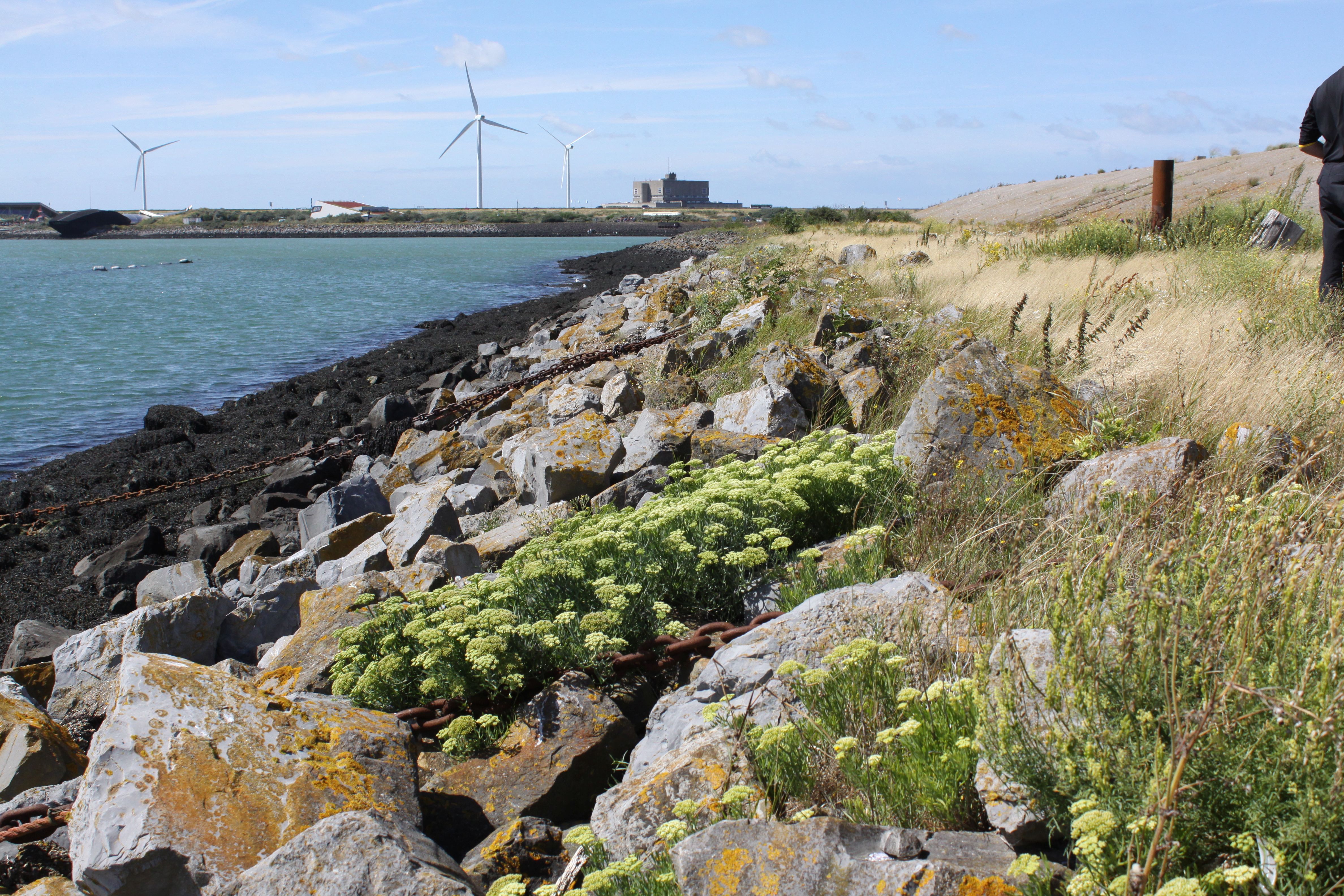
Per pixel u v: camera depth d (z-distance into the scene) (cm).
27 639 793
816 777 331
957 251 1916
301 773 365
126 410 2064
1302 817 213
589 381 1300
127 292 4984
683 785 340
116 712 375
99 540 1184
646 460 826
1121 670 264
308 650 536
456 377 2098
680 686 464
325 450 1470
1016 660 283
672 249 7456
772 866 257
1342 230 714
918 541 513
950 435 577
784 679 372
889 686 353
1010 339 840
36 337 3180
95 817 341
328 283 5641
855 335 1021
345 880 295
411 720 448
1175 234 1418
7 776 492
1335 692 222
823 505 571
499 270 6694
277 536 1130
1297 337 677
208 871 329
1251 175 3031
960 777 298
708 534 521
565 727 420
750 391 873
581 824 399
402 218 19288
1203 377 631
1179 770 212
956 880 235
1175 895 199
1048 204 4628
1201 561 311
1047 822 263
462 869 334
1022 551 444
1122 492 438
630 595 483
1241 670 239
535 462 852
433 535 770
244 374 2495
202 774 356
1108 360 757
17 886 402
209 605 658
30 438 1806
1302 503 344
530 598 498
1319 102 714
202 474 1456
